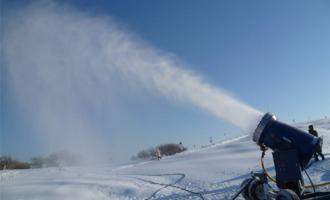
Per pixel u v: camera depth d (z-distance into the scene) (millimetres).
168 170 20875
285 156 9031
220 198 12031
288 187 9008
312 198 8938
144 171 21547
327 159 18562
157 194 13945
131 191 14961
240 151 28312
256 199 9586
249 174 16875
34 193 14938
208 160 23828
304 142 9023
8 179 20438
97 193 14953
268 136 9328
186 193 13586
